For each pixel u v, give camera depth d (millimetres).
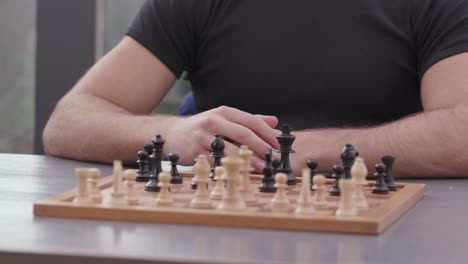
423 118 1674
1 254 712
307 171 921
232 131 1596
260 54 2096
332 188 1169
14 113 3773
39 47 2826
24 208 981
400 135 1627
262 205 1014
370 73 2057
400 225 900
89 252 706
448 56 1854
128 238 780
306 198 917
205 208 958
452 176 1607
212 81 2178
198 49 2201
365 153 1615
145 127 1795
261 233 820
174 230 832
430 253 729
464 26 1875
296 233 825
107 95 2082
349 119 2086
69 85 2824
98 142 1813
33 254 707
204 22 2150
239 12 2111
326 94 2068
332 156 1617
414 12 2035
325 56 2062
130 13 3020
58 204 910
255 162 1544
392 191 1242
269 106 2109
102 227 844
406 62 2062
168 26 2146
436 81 1856
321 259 690
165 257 686
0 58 3748
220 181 1106
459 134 1598
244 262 670
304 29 2066
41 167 1627
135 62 2125
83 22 2801
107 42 3020
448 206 1092
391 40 2051
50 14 2812
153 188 1159
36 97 2848
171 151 1683
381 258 703
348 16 2062
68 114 1955
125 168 1748
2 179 1350
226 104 2164
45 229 829
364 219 833
